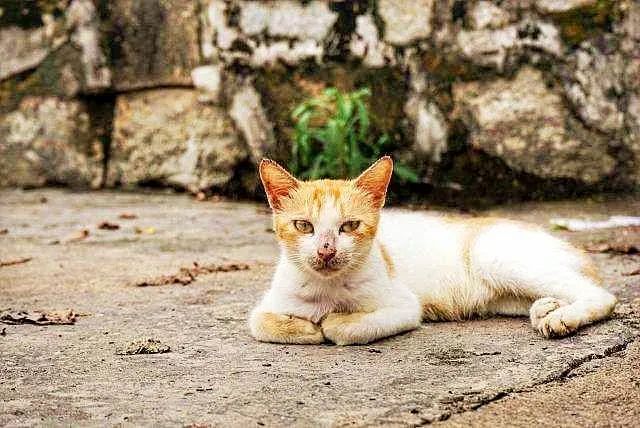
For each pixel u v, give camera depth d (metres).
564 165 2.45
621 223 2.14
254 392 1.25
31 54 3.02
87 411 1.21
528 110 2.46
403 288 1.45
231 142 2.80
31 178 3.02
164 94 2.93
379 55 2.60
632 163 2.42
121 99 2.98
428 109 2.55
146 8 2.89
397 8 2.57
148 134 2.93
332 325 1.39
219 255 1.93
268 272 1.78
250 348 1.38
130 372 1.31
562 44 2.43
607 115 2.41
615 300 1.45
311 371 1.30
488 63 2.49
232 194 2.80
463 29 2.50
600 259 1.84
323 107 2.63
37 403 1.23
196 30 2.83
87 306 1.58
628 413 1.19
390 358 1.34
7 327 1.48
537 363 1.31
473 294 1.49
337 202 1.38
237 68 2.76
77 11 2.96
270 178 1.41
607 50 2.41
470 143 2.52
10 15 3.03
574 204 2.39
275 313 1.42
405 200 2.60
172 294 1.64
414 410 1.20
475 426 1.17
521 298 1.49
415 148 2.58
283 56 2.69
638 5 2.40
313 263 1.38
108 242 2.07
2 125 3.04
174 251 1.97
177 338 1.43
